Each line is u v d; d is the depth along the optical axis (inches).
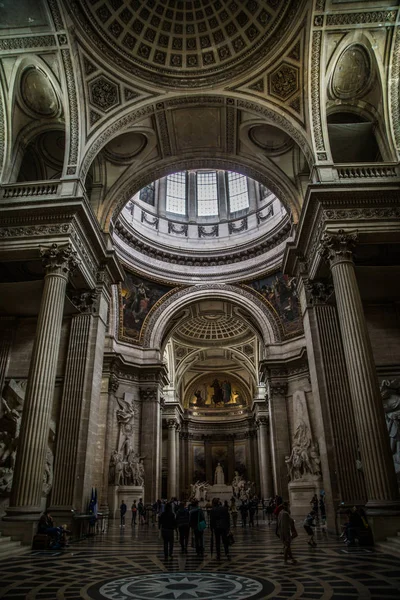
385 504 365.4
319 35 513.0
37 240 502.6
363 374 411.5
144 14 546.9
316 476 931.3
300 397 1059.3
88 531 533.3
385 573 249.1
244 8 538.0
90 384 549.3
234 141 675.4
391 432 478.9
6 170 552.1
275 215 1259.2
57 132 615.5
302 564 297.3
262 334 1283.2
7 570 285.1
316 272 561.0
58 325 465.1
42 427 418.9
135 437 1098.1
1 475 490.3
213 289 1290.6
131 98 593.3
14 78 534.3
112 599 199.8
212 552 381.4
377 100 560.1
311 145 542.6
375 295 563.2
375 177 515.2
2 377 555.8
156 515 895.7
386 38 519.2
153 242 1270.9
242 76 576.7
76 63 536.4
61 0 479.2
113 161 679.7
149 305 1264.8
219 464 1846.7
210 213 1419.8
